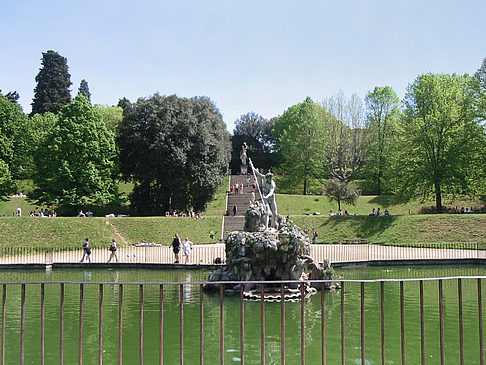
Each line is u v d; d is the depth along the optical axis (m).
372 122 74.44
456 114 51.75
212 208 63.44
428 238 42.34
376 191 73.25
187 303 20.42
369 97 75.56
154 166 56.38
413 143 53.34
